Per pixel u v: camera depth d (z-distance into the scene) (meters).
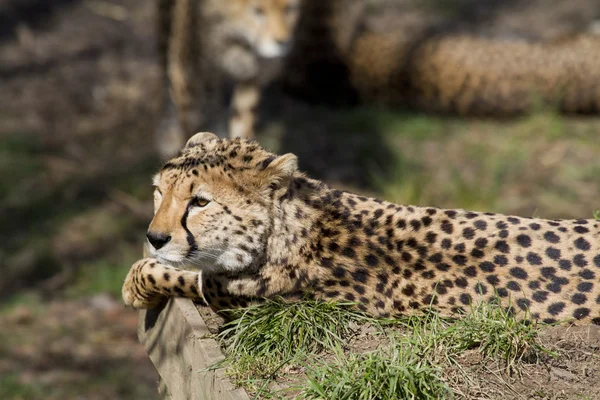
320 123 15.71
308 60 16.58
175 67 12.96
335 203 5.62
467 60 15.84
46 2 20.16
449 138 15.06
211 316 5.74
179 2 12.64
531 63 15.65
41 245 13.30
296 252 5.45
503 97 15.71
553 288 5.25
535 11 19.61
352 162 14.35
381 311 5.41
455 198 12.96
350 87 16.69
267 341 5.05
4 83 17.39
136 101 16.91
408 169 14.04
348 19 17.16
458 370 4.77
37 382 10.55
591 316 5.20
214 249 5.44
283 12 12.34
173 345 5.66
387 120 15.63
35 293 12.53
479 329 4.92
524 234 5.40
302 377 4.85
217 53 12.69
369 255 5.48
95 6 20.20
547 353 4.88
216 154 5.50
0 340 11.49
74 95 17.09
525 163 14.09
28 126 16.09
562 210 12.77
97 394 10.45
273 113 16.12
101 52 18.55
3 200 14.20
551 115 15.19
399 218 5.57
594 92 15.52
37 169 14.91
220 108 13.34
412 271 5.45
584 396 4.65
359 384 4.49
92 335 11.76
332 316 5.23
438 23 19.00
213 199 5.39
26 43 18.72
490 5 20.06
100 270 12.81
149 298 6.05
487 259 5.38
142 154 15.27
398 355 4.71
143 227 13.59
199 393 5.09
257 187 5.42
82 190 14.45
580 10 19.45
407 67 16.12
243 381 4.77
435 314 5.14
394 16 19.47
